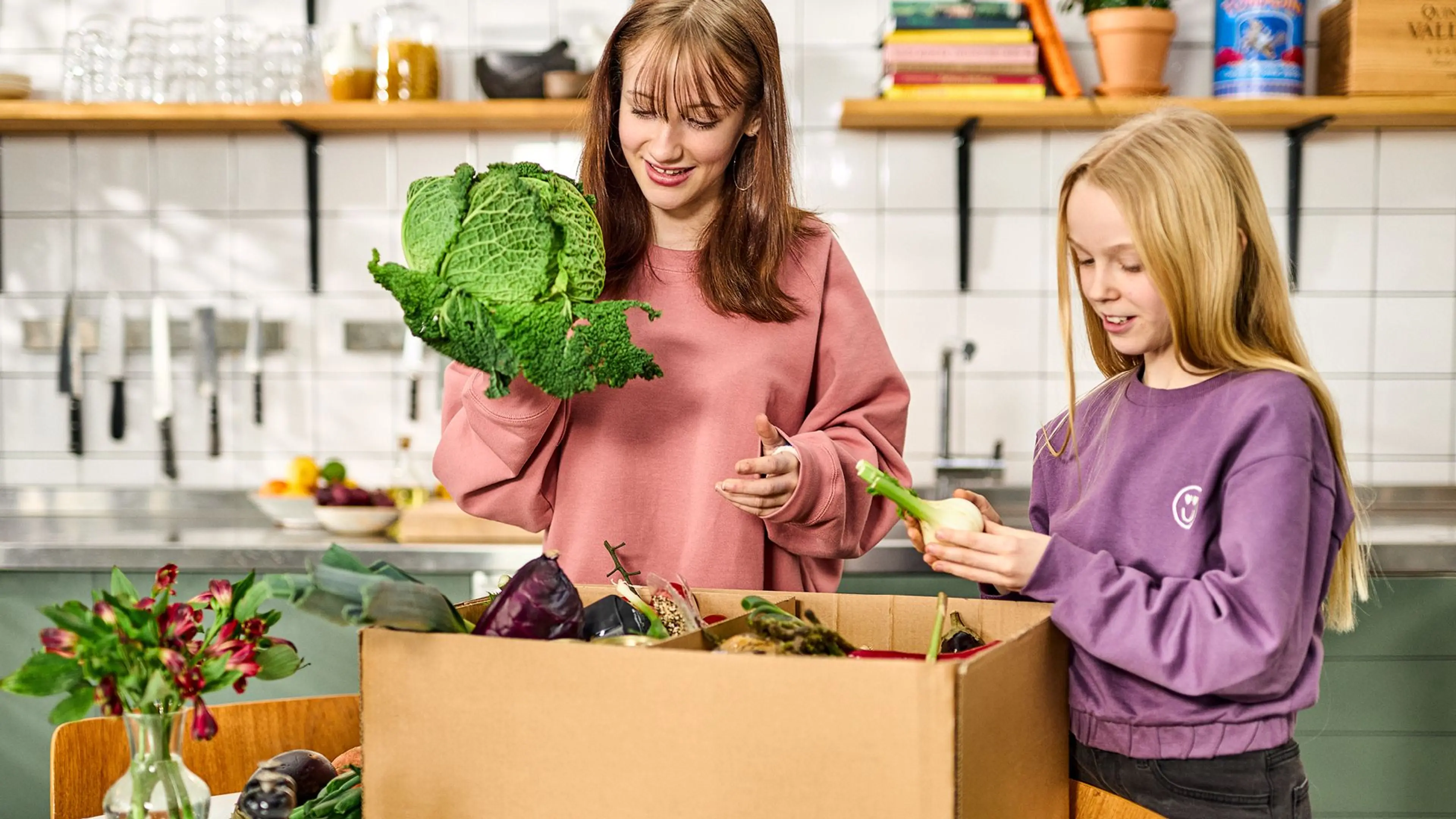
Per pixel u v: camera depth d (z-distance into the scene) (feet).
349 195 8.30
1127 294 3.05
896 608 3.04
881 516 3.95
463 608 2.87
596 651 2.31
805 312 3.90
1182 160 3.00
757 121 3.75
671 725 2.27
